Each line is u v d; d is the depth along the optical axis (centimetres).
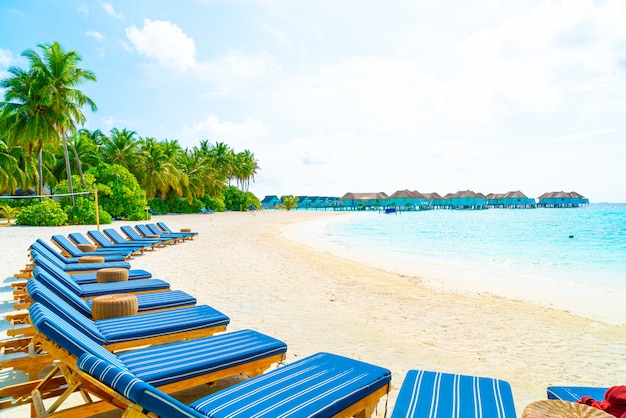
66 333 258
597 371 468
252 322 612
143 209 3127
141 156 4034
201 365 292
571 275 1271
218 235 2208
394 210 8844
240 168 7188
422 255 1752
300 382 267
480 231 3347
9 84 2641
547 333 621
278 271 1112
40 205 2384
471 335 601
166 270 1058
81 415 267
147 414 171
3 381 371
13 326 497
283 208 9650
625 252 1881
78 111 2784
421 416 226
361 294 862
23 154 3269
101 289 573
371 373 284
